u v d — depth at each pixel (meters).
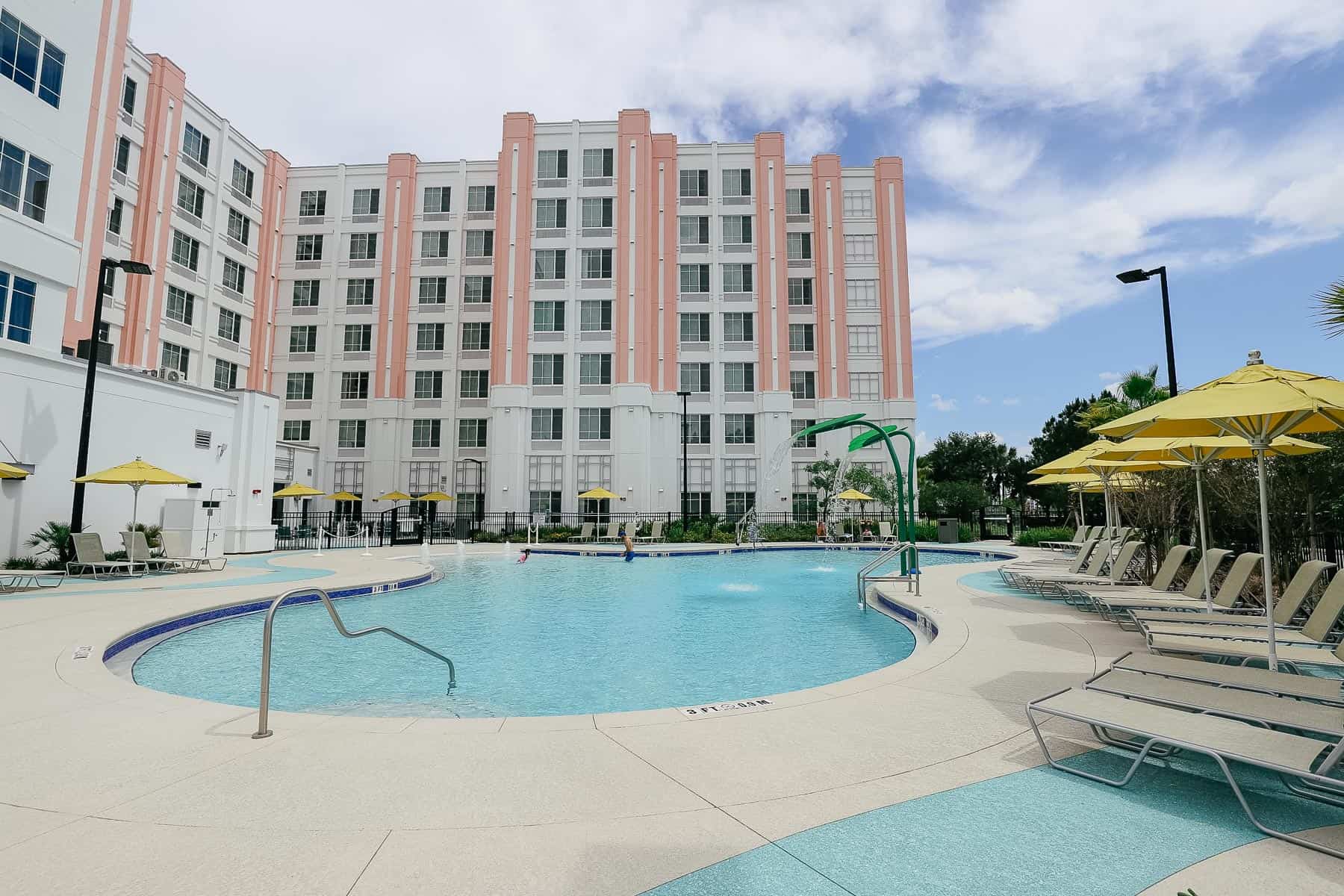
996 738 4.14
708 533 31.62
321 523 34.06
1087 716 3.59
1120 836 2.85
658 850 2.71
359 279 40.38
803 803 3.19
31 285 15.88
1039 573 12.40
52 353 15.80
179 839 2.80
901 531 13.37
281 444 34.16
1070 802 3.21
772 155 38.75
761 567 20.47
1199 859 2.65
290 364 40.12
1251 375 4.92
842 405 37.81
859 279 39.22
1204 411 4.43
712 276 38.41
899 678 5.67
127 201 31.05
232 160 37.16
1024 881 2.47
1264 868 2.58
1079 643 7.18
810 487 37.44
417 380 39.78
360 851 2.70
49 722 4.49
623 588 15.26
